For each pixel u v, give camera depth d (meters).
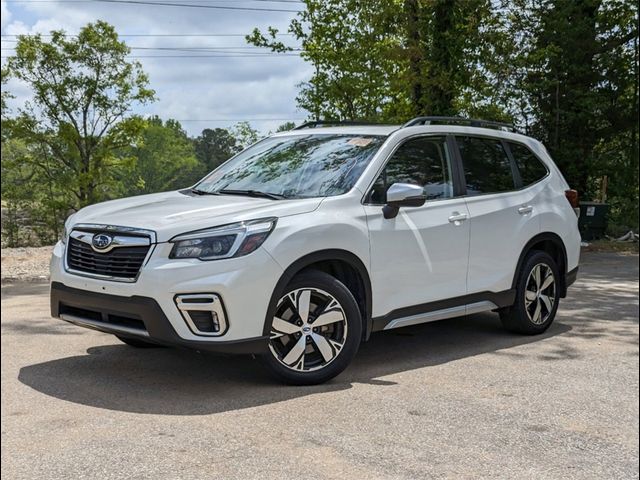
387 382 5.12
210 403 4.56
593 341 6.68
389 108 22.48
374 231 5.31
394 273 5.45
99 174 37.66
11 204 38.47
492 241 6.28
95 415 4.32
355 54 21.94
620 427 4.30
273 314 4.73
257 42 22.92
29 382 5.04
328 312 4.98
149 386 4.95
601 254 16.98
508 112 21.61
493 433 4.14
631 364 5.81
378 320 5.38
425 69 18.78
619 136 22.78
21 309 8.36
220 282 4.52
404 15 19.14
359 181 5.42
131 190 77.25
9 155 37.88
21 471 3.47
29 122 36.69
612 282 11.30
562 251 7.07
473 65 19.41
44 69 36.22
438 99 19.03
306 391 4.85
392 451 3.81
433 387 5.02
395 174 5.67
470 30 18.98
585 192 22.69
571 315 8.07
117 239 4.71
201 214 4.83
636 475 3.60
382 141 5.78
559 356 6.05
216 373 5.30
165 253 4.56
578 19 21.62
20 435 3.96
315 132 6.36
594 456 3.84
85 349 6.07
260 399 4.65
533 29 21.70
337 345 5.04
